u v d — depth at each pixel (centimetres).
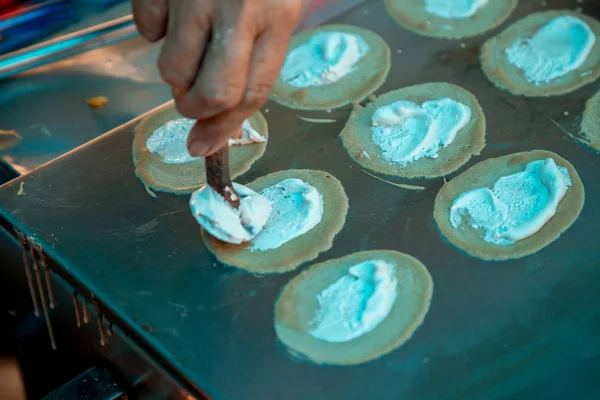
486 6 129
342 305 85
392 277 87
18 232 96
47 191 100
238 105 67
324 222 94
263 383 78
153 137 107
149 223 95
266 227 94
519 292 86
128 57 131
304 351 81
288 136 107
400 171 101
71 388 89
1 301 116
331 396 76
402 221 94
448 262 89
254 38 64
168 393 84
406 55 120
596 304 84
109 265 90
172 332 83
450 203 96
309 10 135
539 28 124
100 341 93
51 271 95
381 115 106
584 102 110
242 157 104
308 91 114
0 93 124
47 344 110
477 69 117
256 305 85
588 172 100
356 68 118
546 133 106
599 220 93
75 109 122
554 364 78
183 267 90
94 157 105
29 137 117
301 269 89
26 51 127
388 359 79
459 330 82
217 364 79
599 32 122
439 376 78
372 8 130
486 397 76
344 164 102
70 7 135
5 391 118
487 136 106
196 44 63
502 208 95
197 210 90
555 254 90
